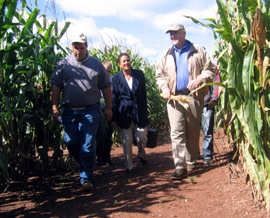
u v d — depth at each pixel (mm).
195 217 2723
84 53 3900
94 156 3912
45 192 3934
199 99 3918
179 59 4023
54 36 4586
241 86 2680
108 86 4141
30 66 4059
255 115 2635
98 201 3473
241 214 2648
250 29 2682
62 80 3971
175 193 3459
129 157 4699
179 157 3979
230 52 2893
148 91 9023
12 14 3869
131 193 3650
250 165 2754
